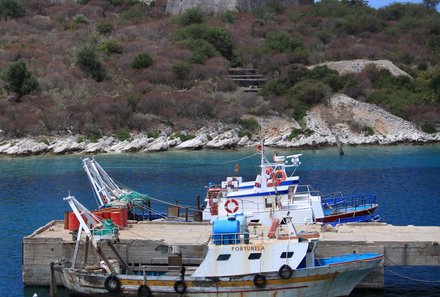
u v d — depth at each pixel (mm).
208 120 120062
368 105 126000
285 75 132875
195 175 86312
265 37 158250
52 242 44281
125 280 40094
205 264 39406
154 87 131375
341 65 141750
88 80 132375
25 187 80125
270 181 50688
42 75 134250
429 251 42250
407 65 148125
